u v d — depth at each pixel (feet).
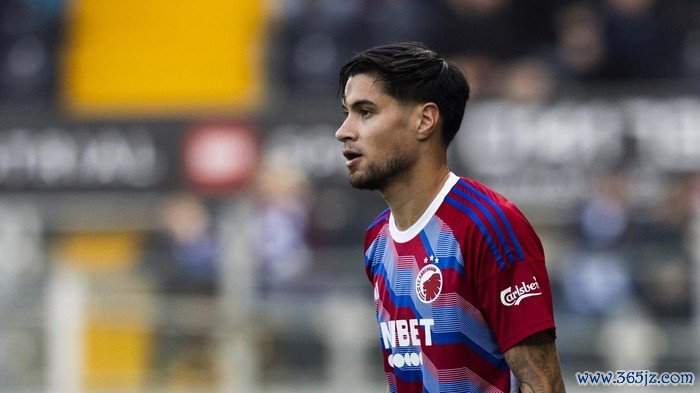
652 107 117.70
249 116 124.57
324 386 99.19
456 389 38.29
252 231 110.32
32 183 128.16
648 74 128.36
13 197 127.54
